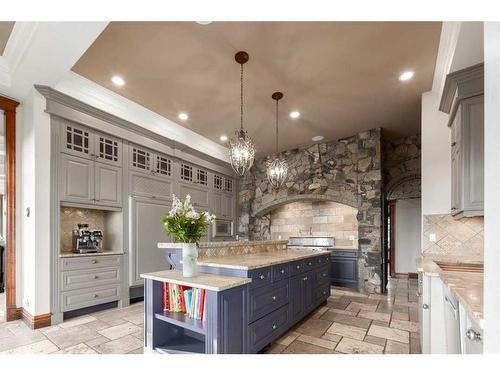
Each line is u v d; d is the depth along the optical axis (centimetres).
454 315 170
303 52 277
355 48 270
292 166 611
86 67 308
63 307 321
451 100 294
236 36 252
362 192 512
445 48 258
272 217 696
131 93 369
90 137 364
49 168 319
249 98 381
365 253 496
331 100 386
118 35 251
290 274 297
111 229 410
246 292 224
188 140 516
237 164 337
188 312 225
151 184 447
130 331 294
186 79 331
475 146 254
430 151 355
